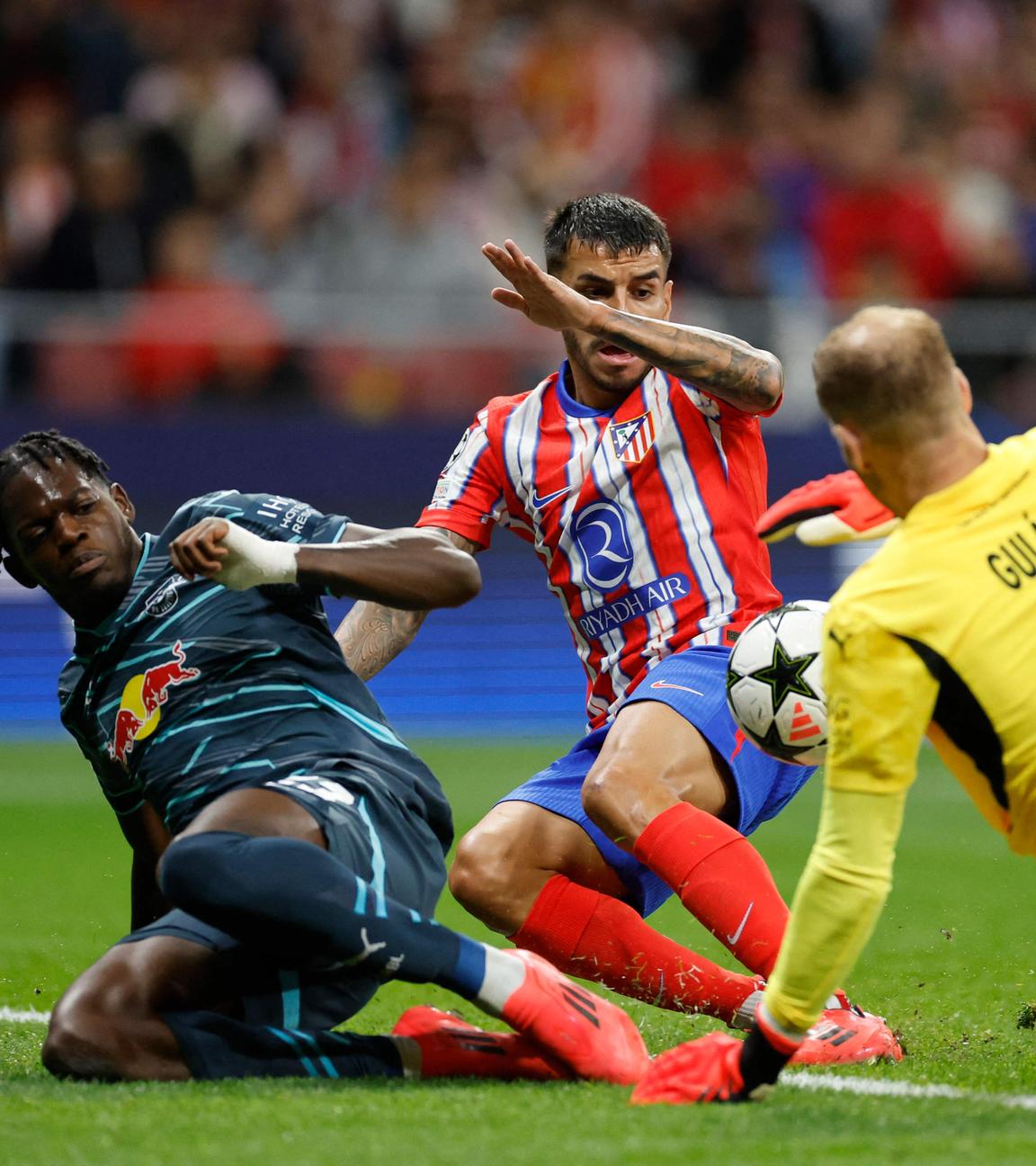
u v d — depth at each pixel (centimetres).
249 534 1230
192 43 5356
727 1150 945
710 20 5794
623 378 1555
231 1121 1034
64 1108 1073
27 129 5112
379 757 1327
